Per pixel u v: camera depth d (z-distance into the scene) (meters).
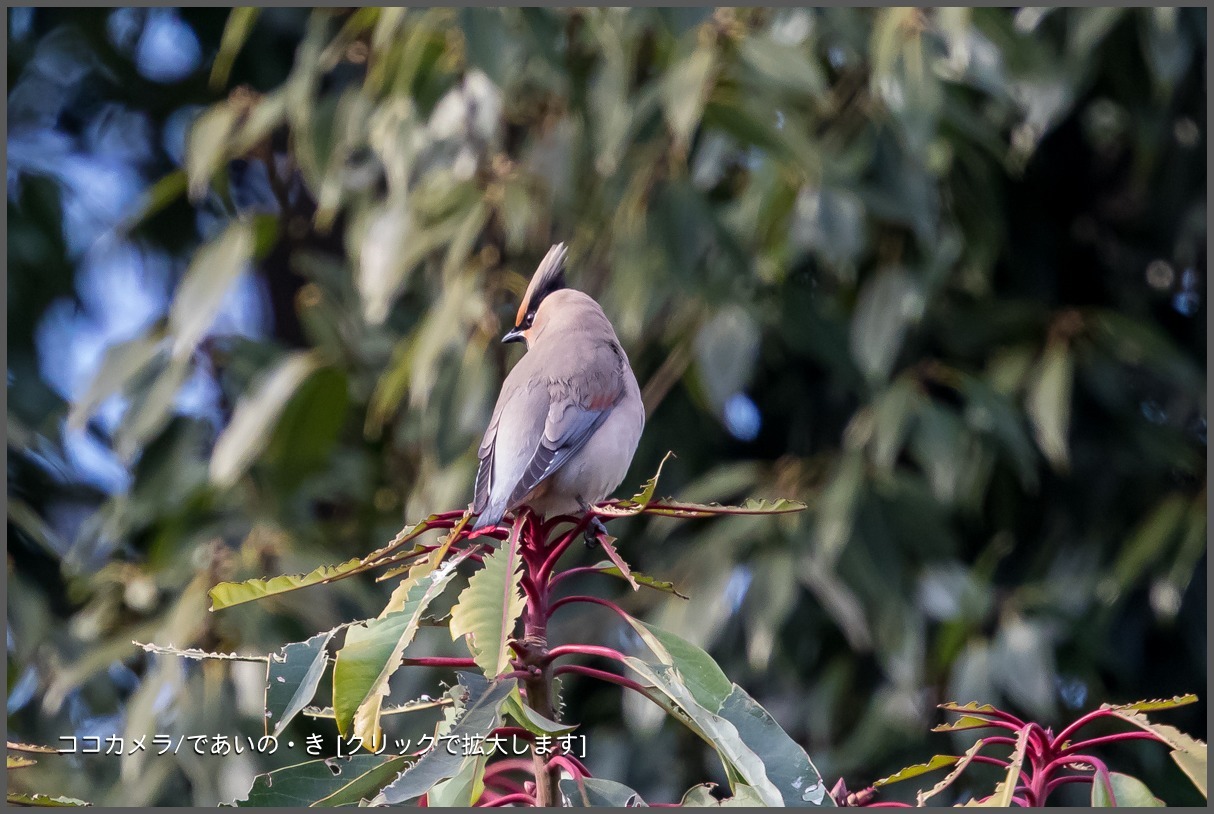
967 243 11.73
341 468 12.26
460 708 5.16
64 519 13.30
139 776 9.91
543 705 5.40
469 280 11.23
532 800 5.41
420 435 11.47
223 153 11.95
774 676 11.23
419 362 10.65
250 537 10.95
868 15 11.18
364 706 4.94
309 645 5.37
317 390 11.50
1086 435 12.08
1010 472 12.02
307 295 12.34
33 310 13.88
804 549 10.59
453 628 4.91
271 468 11.73
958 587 10.62
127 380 11.22
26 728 11.06
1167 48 10.93
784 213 10.96
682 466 11.95
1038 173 12.85
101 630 11.56
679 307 11.57
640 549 11.65
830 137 11.24
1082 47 10.95
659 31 10.82
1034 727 5.29
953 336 11.85
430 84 11.27
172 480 11.76
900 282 11.05
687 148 11.22
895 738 10.58
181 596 10.55
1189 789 11.24
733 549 10.84
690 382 11.49
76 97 15.41
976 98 11.69
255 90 15.04
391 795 4.84
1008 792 4.91
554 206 11.69
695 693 5.47
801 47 10.54
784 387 12.32
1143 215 12.88
